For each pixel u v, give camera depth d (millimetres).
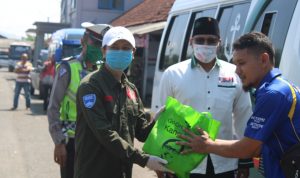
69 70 4547
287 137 3037
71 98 4547
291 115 3031
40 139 10867
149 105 18359
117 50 3471
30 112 15797
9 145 10133
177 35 7551
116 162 3496
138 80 20438
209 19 4031
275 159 3100
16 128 12352
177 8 7918
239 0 5688
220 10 6160
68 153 4598
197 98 4051
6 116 14641
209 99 4035
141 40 19156
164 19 19812
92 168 3488
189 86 4066
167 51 7879
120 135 3496
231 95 4055
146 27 19344
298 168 2975
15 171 8062
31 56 47281
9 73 44250
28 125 12914
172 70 4164
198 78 4070
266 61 3148
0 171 8031
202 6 6773
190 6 7277
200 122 3453
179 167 3439
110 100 3451
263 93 3078
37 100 20016
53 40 18844
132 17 26234
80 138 3535
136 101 3705
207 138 3383
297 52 4184
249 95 4109
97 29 4520
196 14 6969
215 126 3482
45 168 8281
